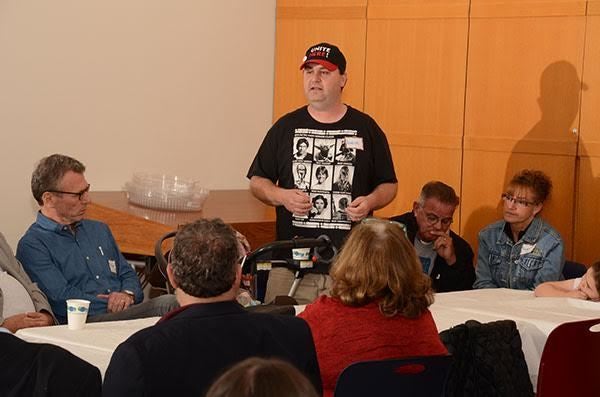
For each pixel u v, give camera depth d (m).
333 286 2.87
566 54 6.13
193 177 7.14
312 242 4.03
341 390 2.51
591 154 6.08
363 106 6.94
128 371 2.28
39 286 4.47
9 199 6.25
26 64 6.25
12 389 2.30
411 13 6.70
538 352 3.65
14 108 6.23
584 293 4.11
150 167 6.91
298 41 7.25
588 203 6.11
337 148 4.85
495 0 6.36
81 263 4.62
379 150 4.90
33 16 6.26
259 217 5.84
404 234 2.90
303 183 4.88
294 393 1.38
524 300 4.09
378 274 2.79
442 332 3.01
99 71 6.59
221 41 7.17
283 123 4.95
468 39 6.50
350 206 4.72
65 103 6.45
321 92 4.80
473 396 3.00
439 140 6.64
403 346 2.80
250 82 7.33
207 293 2.44
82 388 2.33
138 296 4.75
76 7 6.45
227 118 7.26
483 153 6.48
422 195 5.15
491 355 3.02
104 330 3.28
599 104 6.04
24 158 6.29
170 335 2.34
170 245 5.39
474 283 5.32
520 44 6.30
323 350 2.80
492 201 6.46
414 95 6.73
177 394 2.30
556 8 6.14
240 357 2.39
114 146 6.70
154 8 6.82
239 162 7.37
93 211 5.74
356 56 6.95
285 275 4.80
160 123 6.93
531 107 6.29
